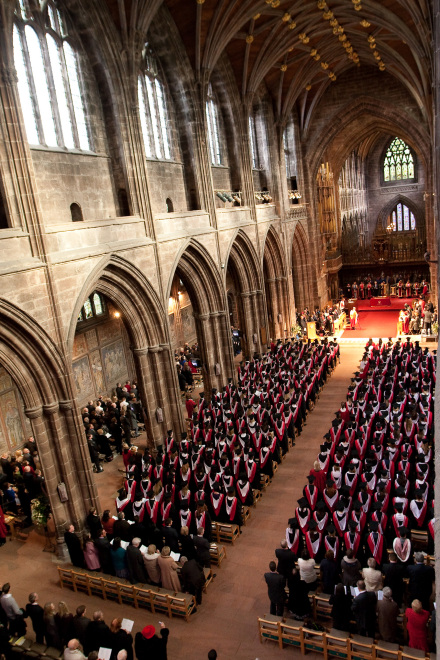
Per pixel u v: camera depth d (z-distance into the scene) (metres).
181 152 27.33
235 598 13.70
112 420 23.67
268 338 36.19
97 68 20.73
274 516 17.23
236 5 25.17
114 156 21.73
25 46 17.45
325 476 16.31
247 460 18.05
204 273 27.98
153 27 24.42
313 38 32.56
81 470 17.67
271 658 11.62
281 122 38.06
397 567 11.32
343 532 13.58
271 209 37.47
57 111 18.81
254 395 23.56
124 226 21.06
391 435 18.31
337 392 28.28
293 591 11.96
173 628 12.84
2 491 19.73
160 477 17.94
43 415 16.86
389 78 39.41
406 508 13.80
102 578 14.13
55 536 17.69
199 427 22.33
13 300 15.26
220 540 16.12
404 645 10.98
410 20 26.56
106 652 10.20
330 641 10.99
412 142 43.41
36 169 17.62
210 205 28.16
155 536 14.39
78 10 19.53
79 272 18.19
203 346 28.73
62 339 16.92
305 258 45.09
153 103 25.05
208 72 26.70
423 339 36.22
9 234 15.29
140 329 22.47
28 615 12.26
